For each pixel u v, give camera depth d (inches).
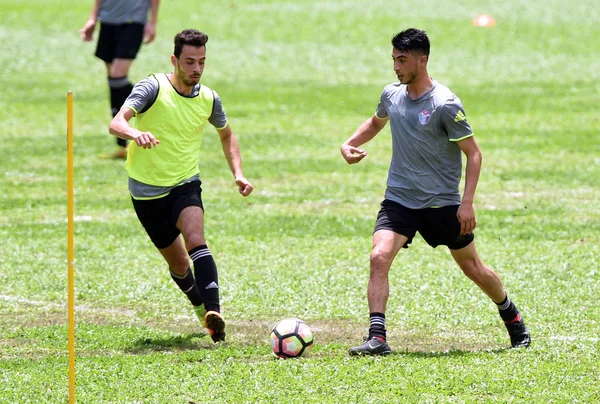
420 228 1101.1
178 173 1144.8
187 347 1155.9
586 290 1398.9
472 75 3690.9
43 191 2112.5
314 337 1197.1
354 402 916.6
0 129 2802.7
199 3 5034.5
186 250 1187.9
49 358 1080.8
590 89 3444.9
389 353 1069.1
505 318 1128.8
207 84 3528.5
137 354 1118.4
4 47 4101.9
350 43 4269.2
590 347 1112.2
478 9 4901.6
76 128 2842.0
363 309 1325.0
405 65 1066.1
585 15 4776.1
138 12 2379.4
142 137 1057.5
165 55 3959.2
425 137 1071.0
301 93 3400.6
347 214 1932.8
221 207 1978.3
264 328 1241.4
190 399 932.0
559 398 929.5
